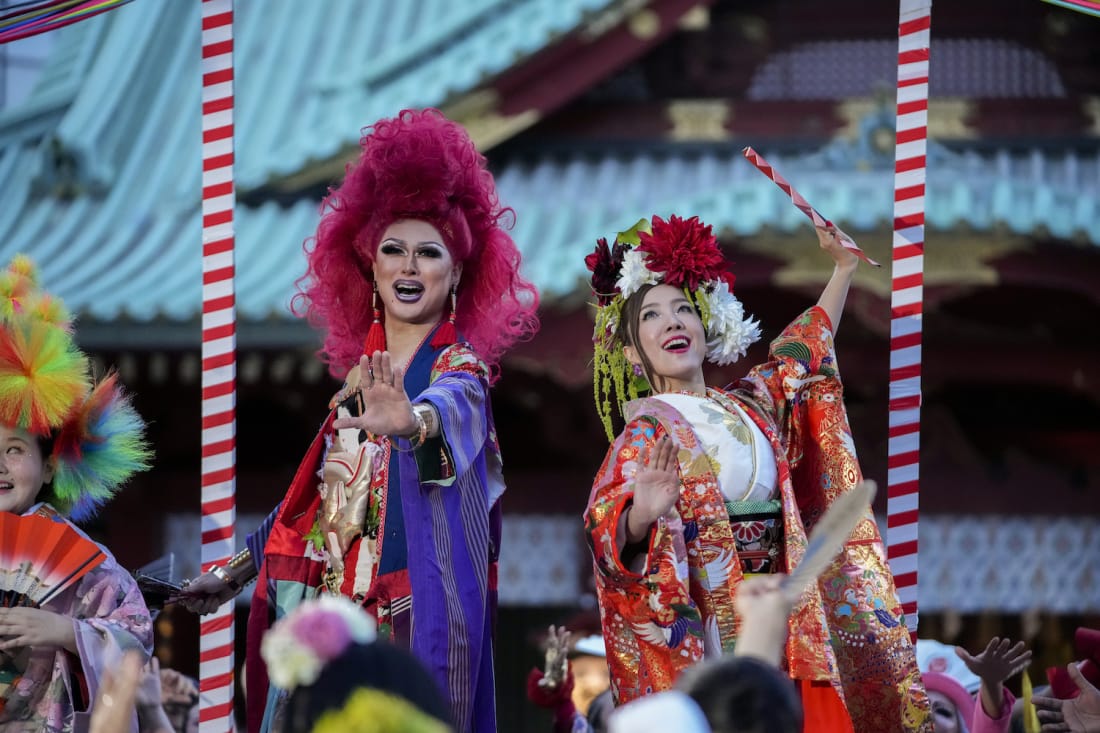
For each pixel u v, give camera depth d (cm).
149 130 1586
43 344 504
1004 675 536
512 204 1427
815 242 1256
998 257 1299
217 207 511
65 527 488
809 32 1528
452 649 445
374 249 501
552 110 1438
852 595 489
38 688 478
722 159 1513
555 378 1309
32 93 1705
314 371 1286
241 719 1245
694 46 1524
